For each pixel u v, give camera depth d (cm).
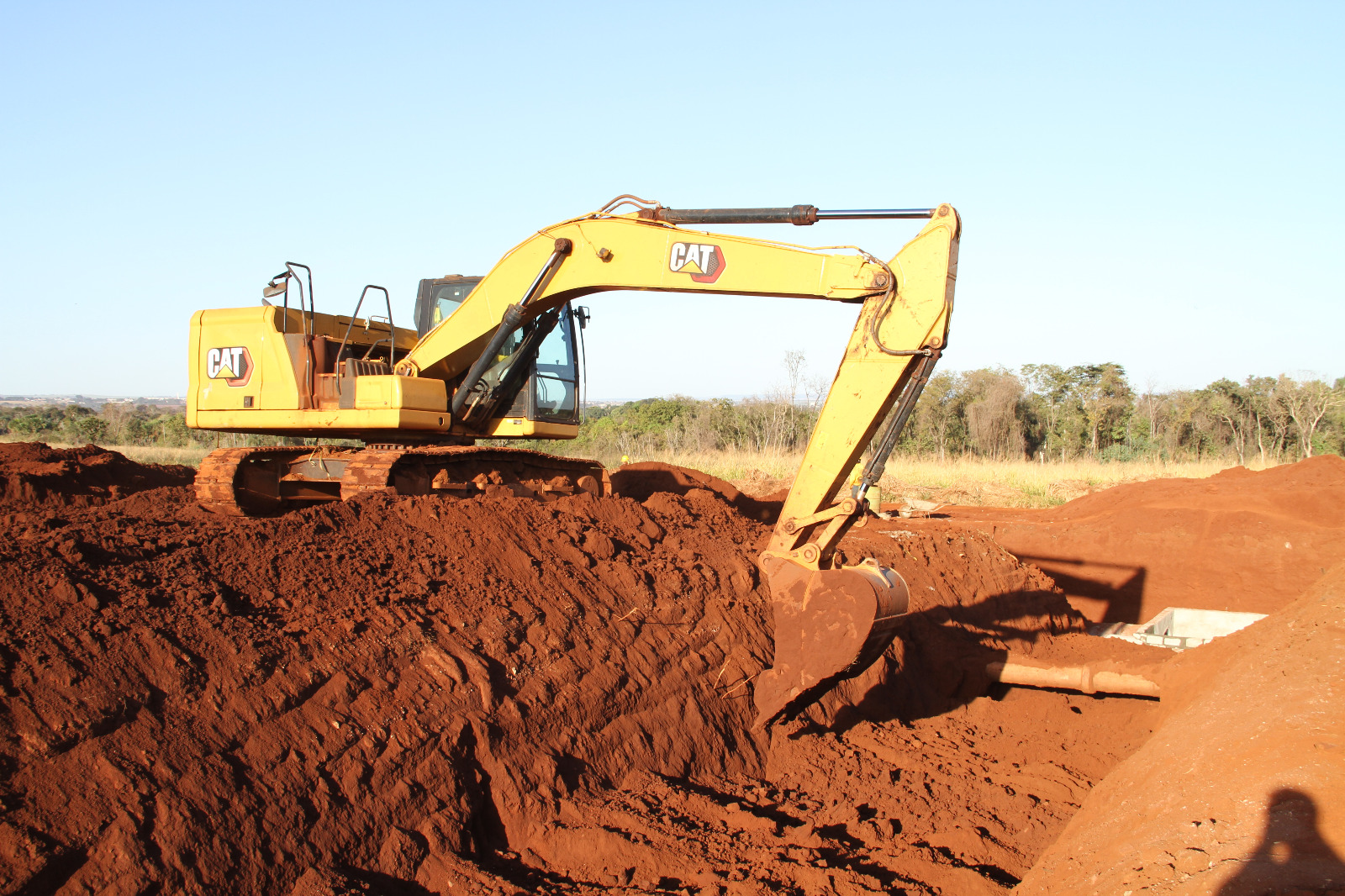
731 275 741
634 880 457
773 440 3338
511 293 915
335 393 992
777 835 518
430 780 467
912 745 721
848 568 645
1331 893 288
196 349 1048
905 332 640
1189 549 1392
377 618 541
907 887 464
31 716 374
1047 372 4472
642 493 1546
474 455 1024
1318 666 524
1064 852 450
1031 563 1453
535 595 638
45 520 571
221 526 630
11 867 323
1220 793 413
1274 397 3631
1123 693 787
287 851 398
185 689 430
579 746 550
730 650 720
